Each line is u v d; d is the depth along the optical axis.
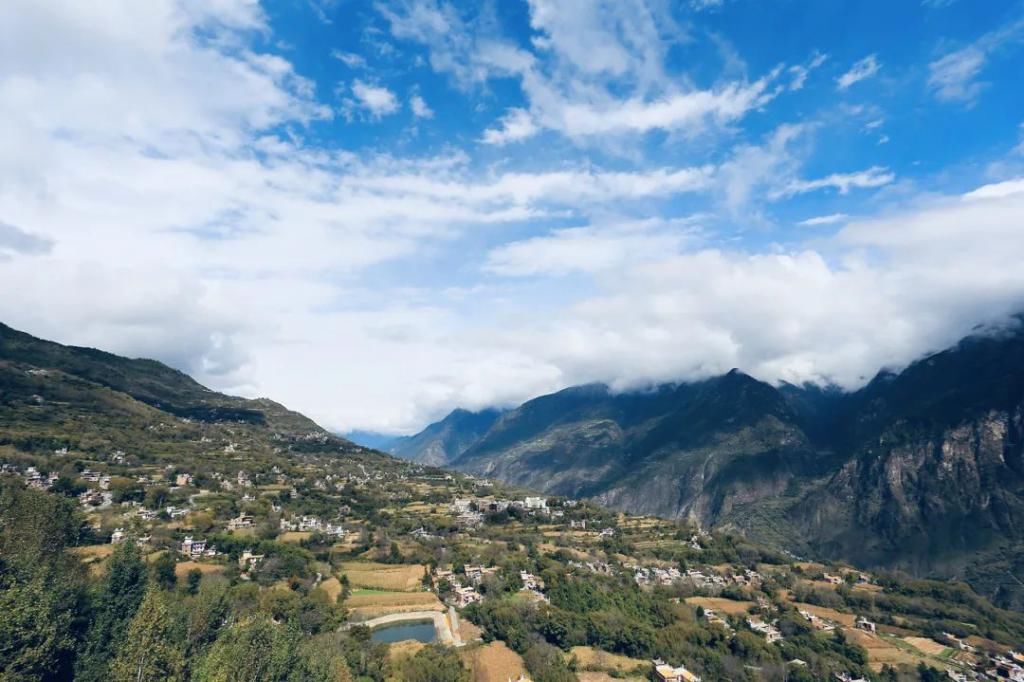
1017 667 189.38
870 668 183.75
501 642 178.25
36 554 107.62
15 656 83.56
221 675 90.94
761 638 198.88
